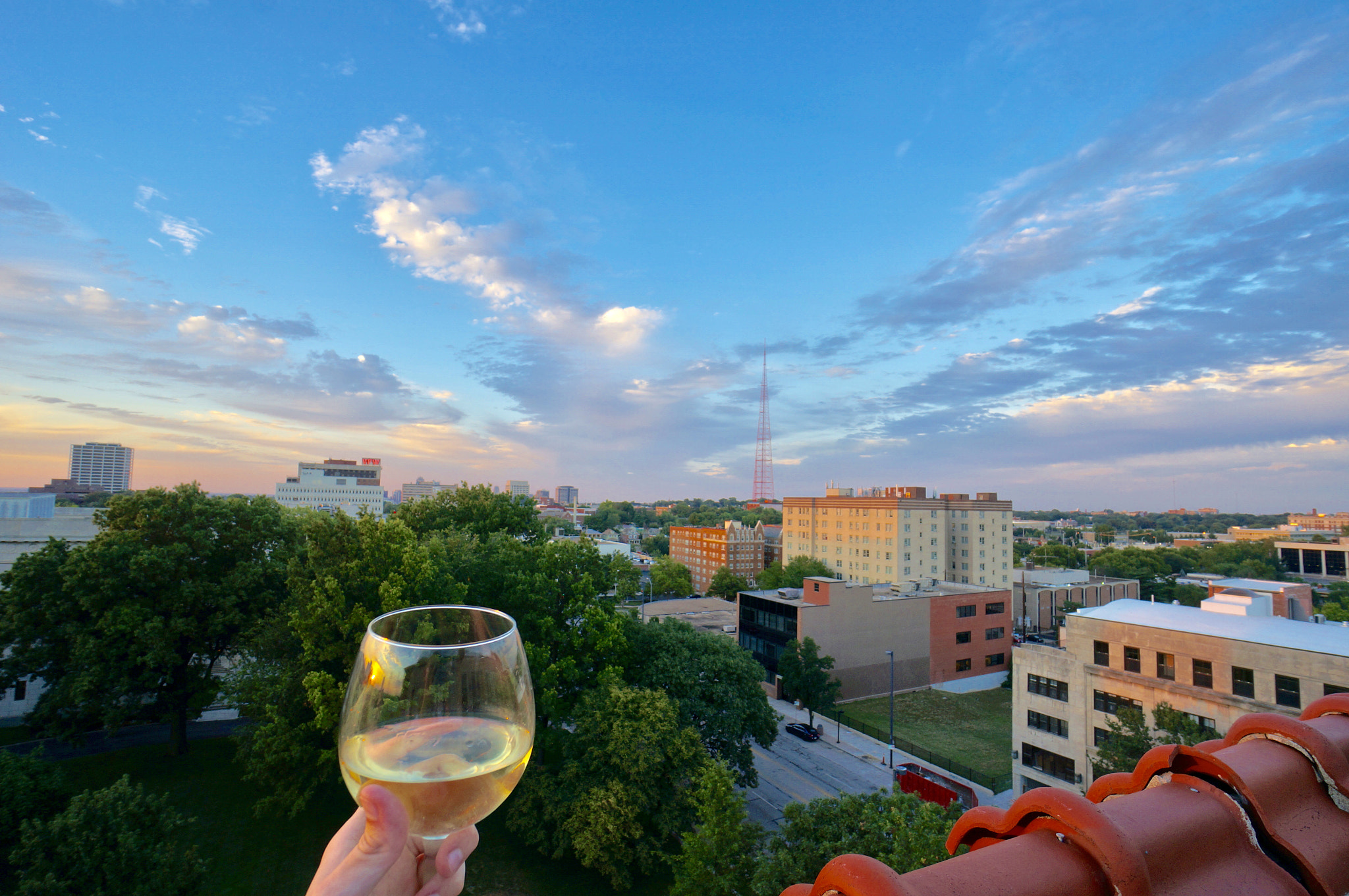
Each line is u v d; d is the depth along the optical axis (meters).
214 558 29.91
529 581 26.20
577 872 23.11
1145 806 1.86
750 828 17.28
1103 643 28.41
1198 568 122.81
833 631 50.44
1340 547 125.62
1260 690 23.86
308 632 22.06
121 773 28.38
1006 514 92.12
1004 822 1.83
